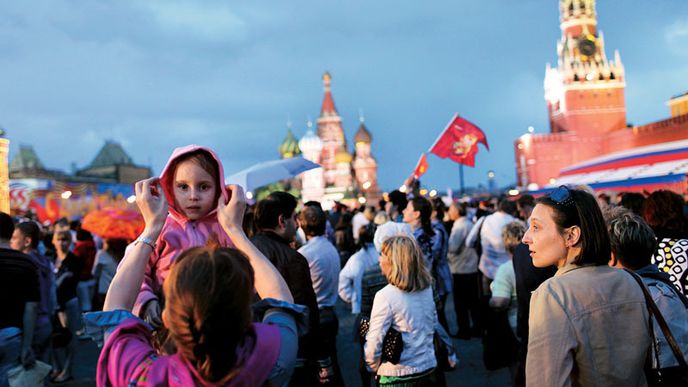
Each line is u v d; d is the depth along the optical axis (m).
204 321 1.41
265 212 4.11
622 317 2.26
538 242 2.49
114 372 1.58
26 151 62.38
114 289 1.71
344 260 12.04
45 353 5.74
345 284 6.23
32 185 30.69
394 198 8.27
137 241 1.79
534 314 2.31
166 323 1.52
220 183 1.98
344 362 7.92
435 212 9.34
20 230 5.59
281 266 3.91
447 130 11.53
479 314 8.82
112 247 8.01
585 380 2.22
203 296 1.42
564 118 61.47
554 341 2.20
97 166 78.19
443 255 7.80
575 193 2.46
